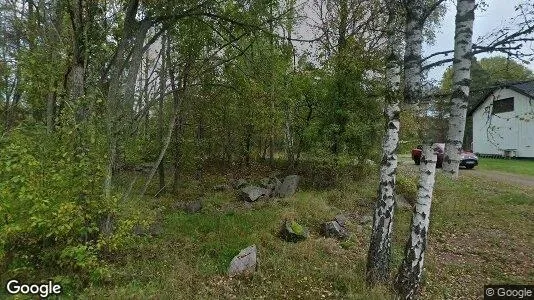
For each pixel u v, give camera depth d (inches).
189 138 638.5
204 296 243.4
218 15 363.6
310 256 317.7
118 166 349.4
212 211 469.4
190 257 307.0
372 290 254.1
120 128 313.0
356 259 324.2
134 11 320.8
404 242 374.3
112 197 269.7
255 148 860.0
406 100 263.7
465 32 271.6
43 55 297.7
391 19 286.2
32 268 246.1
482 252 360.5
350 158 600.7
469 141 1485.0
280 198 542.3
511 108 1131.9
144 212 369.1
